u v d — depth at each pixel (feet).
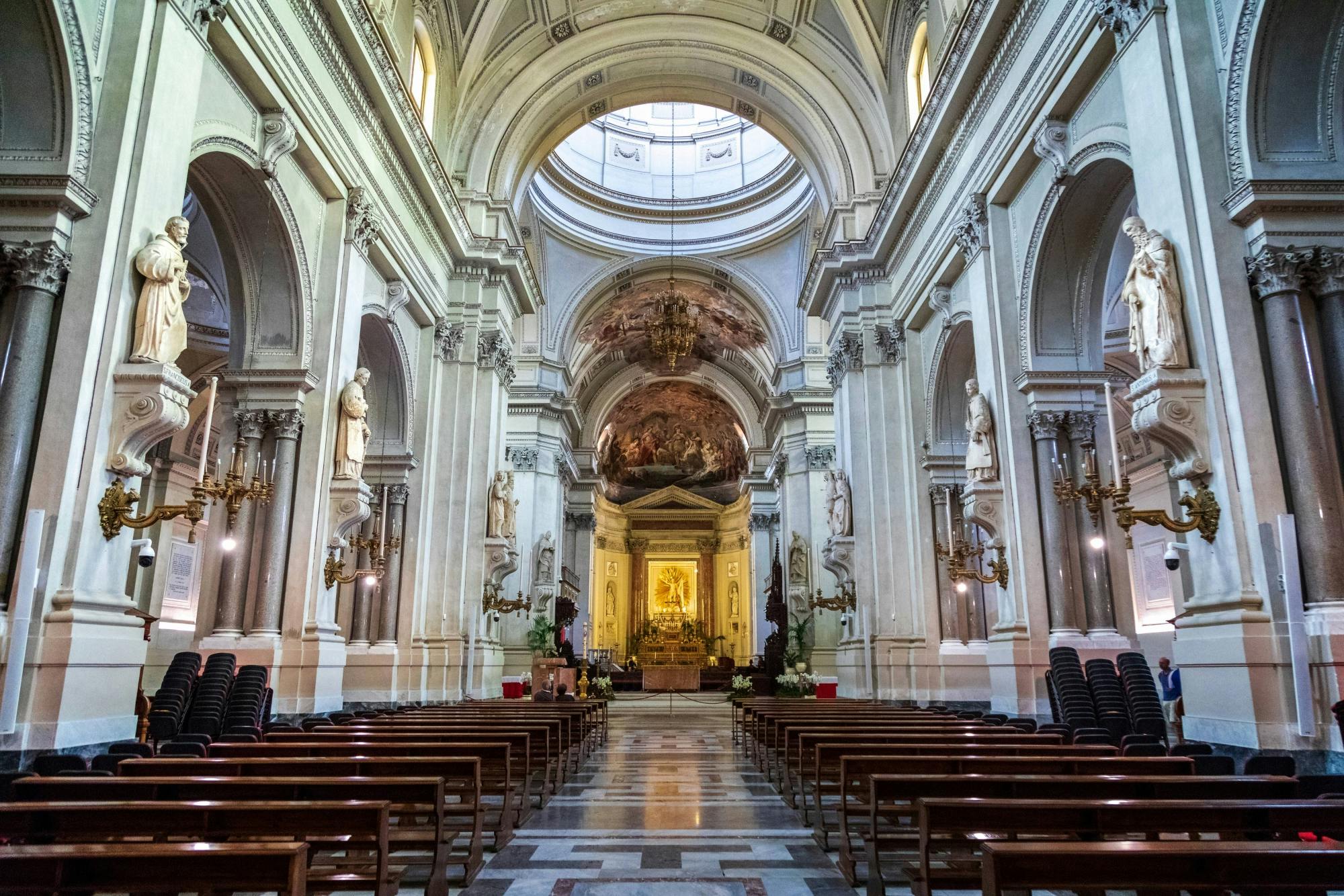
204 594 34.30
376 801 13.57
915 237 51.34
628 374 131.54
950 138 44.24
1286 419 22.17
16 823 11.01
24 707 19.74
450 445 54.13
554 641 93.25
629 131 103.50
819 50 59.26
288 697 33.86
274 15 31.17
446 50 55.47
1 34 21.36
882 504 53.88
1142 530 64.80
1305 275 22.72
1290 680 20.93
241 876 9.14
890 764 16.51
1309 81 23.08
